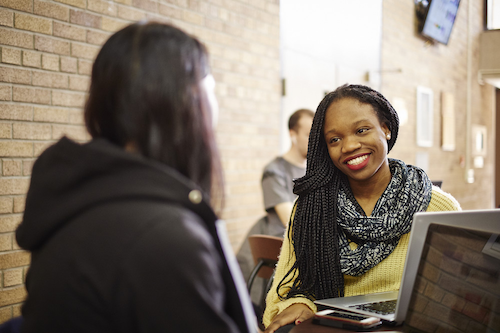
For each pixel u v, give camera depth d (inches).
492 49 293.3
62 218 22.8
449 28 258.7
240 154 137.9
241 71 138.6
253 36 142.9
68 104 95.2
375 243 50.6
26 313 23.2
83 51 97.7
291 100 159.3
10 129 86.6
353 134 50.9
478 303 37.3
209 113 26.6
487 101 335.6
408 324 37.0
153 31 25.8
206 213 24.4
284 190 108.0
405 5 230.1
